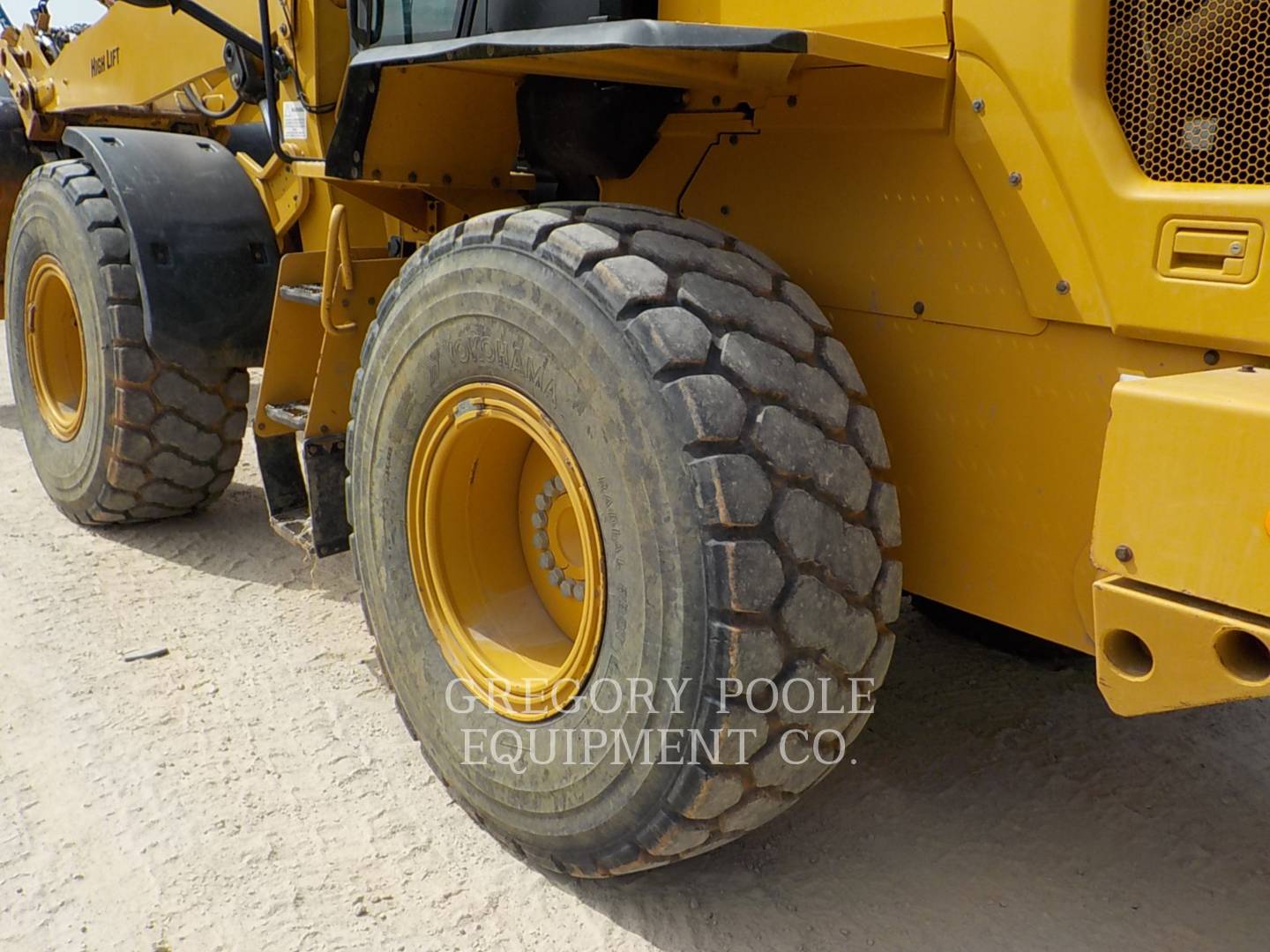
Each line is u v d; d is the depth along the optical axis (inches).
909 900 96.8
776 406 81.4
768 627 79.7
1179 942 91.5
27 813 107.5
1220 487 62.0
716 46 71.2
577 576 101.7
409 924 94.3
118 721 123.0
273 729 122.7
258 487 198.8
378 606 111.4
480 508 105.3
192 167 161.2
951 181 84.0
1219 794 111.2
